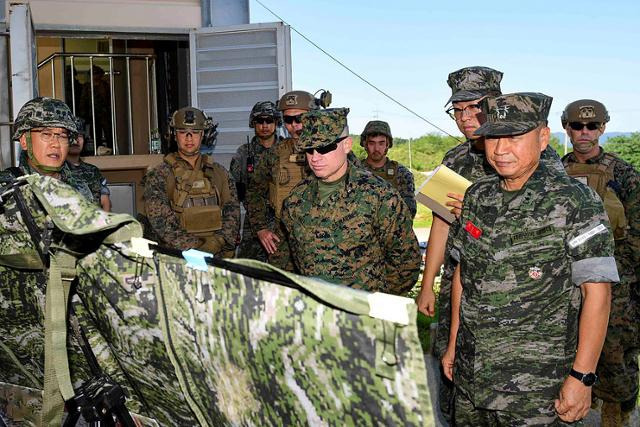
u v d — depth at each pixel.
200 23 7.41
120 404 2.10
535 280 2.52
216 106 7.35
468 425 2.85
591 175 4.36
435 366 5.29
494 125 2.51
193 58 7.33
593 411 4.64
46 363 2.02
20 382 2.44
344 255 3.31
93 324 2.15
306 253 3.37
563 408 2.51
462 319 2.73
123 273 1.89
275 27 7.16
